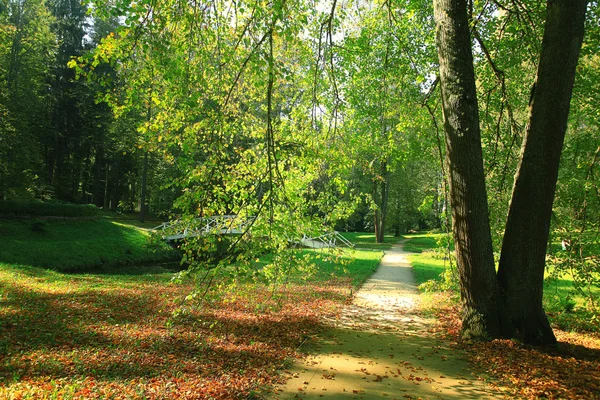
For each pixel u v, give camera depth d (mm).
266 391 4898
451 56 6629
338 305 10602
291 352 6461
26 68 26641
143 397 4398
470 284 6883
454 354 6488
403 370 5766
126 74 5461
